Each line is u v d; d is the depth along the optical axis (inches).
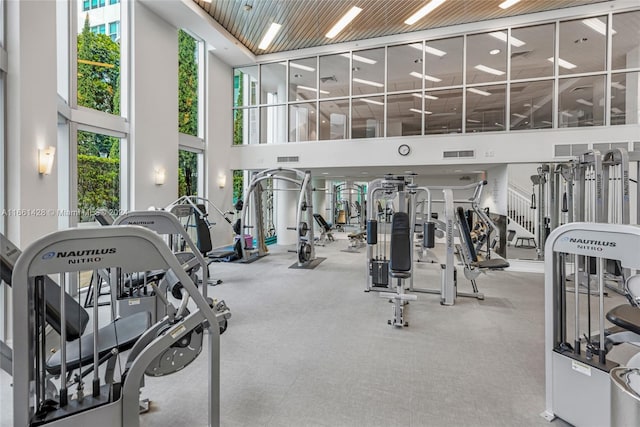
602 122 233.6
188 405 78.4
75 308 68.5
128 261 52.7
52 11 125.0
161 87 234.4
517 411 76.3
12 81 106.7
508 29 249.9
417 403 79.1
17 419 46.5
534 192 245.4
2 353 50.3
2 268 49.3
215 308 82.9
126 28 209.0
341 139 293.0
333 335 119.0
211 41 273.6
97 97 192.1
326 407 77.4
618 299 162.9
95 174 190.9
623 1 221.8
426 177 385.1
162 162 235.1
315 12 240.4
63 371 53.6
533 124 246.7
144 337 69.2
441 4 229.0
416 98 276.4
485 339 116.6
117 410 55.4
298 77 312.2
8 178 106.6
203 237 185.2
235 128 334.3
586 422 67.0
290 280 200.7
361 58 291.9
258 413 75.0
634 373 43.6
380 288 180.2
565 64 243.1
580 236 68.1
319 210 458.6
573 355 70.5
